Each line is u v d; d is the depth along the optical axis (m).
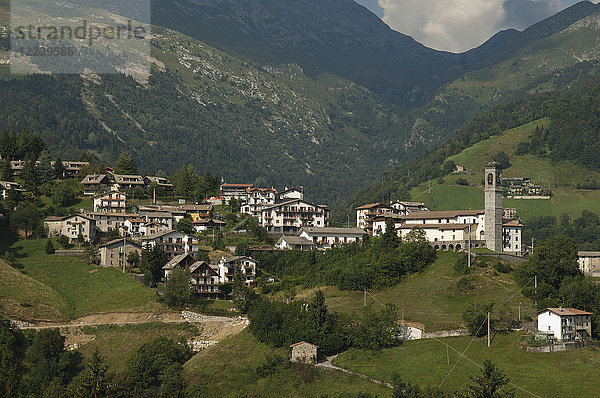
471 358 152.75
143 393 150.75
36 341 163.62
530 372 144.12
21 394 133.62
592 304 166.62
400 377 147.25
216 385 150.75
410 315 176.75
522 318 168.50
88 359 168.25
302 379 150.00
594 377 139.38
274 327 167.75
